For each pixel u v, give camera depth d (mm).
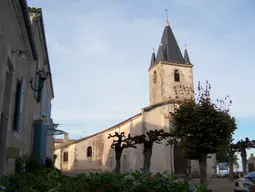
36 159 11398
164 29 41719
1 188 4977
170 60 38688
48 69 21766
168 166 32281
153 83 39406
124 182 6223
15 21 8766
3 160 7996
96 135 40438
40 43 16281
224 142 13547
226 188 19500
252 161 43188
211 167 34656
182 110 14125
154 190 5992
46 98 20156
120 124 37062
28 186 5559
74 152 39312
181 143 14164
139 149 32219
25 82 11266
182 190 6043
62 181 6262
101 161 39625
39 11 13875
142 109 33688
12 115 9148
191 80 38719
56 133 21594
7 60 8086
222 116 13547
